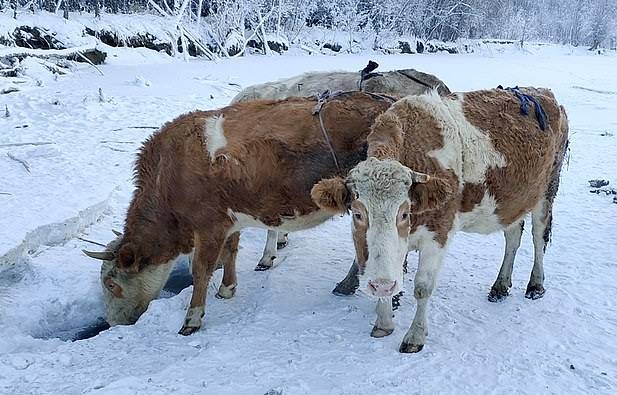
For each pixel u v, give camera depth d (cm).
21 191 910
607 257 764
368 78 783
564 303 633
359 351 530
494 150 552
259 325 580
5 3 2588
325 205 467
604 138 1545
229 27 3484
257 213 596
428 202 464
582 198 1027
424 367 504
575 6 7144
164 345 559
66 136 1280
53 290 695
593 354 532
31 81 1931
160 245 642
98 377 497
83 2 3014
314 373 493
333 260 747
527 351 536
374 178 450
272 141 574
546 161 606
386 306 556
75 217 833
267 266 742
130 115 1538
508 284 646
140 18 3123
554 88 2619
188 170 588
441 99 568
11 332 610
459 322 589
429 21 5194
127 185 1021
